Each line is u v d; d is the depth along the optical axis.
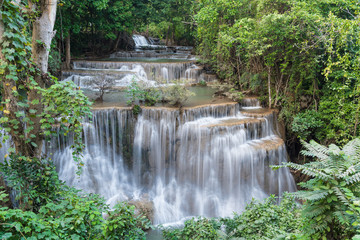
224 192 10.79
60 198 5.65
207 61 17.84
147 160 11.29
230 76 16.02
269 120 12.09
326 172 3.80
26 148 5.61
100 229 4.34
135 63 17.55
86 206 4.33
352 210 3.57
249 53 12.91
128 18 21.28
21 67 5.41
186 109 11.05
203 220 6.05
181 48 27.52
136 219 4.96
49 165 5.80
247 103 13.36
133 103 11.52
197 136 10.63
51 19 6.03
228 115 12.10
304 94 13.02
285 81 13.63
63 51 17.33
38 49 5.89
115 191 10.91
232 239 5.51
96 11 18.89
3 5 4.76
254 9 14.48
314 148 4.45
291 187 11.35
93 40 23.39
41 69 5.98
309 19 11.01
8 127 5.16
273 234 5.38
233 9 14.43
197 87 16.34
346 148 4.39
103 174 10.98
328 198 3.76
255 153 10.49
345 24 8.80
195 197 10.75
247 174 10.66
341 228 3.98
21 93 7.79
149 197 10.72
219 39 14.38
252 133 11.38
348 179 3.72
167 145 11.05
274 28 11.59
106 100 12.70
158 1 24.44
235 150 10.66
